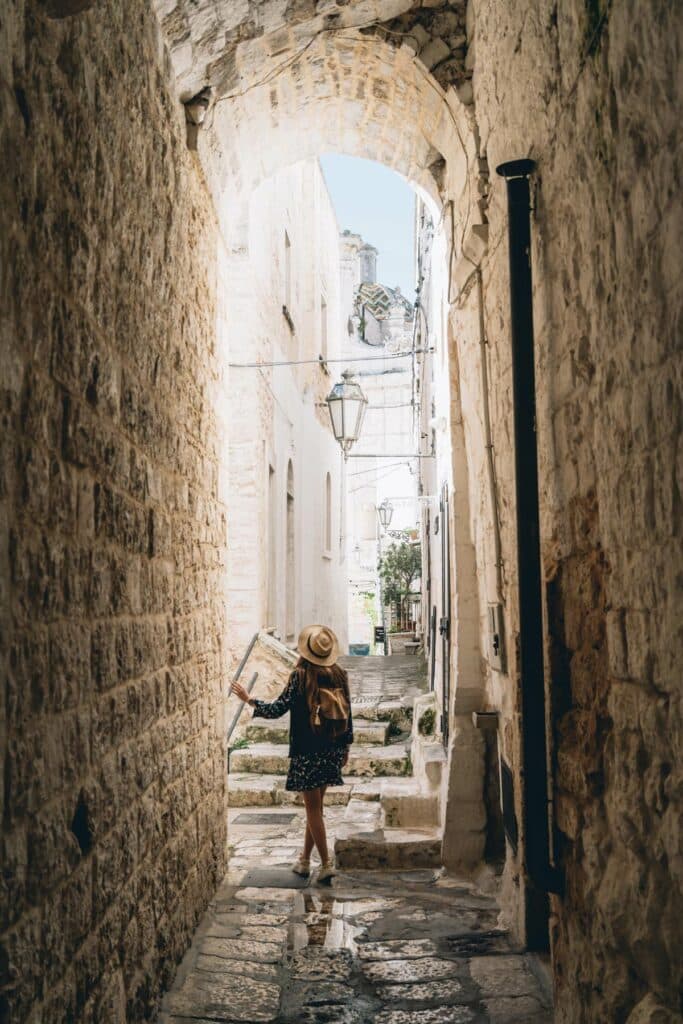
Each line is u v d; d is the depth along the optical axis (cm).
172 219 422
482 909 485
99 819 281
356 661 1483
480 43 469
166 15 404
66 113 258
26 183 223
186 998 366
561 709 323
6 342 206
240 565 896
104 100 302
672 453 206
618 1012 247
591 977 276
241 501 900
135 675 335
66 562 253
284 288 1155
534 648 338
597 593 277
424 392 1257
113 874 295
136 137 350
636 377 233
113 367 309
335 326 1870
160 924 365
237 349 907
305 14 487
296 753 541
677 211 200
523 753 332
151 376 372
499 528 477
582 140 277
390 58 536
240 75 509
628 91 230
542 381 342
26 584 219
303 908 490
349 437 1073
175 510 421
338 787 716
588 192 273
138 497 346
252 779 752
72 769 254
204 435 505
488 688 544
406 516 3189
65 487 253
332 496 1731
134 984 319
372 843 564
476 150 499
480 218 472
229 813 704
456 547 579
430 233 902
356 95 601
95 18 290
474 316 519
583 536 291
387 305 3528
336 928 459
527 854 323
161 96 403
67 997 243
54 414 244
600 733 274
